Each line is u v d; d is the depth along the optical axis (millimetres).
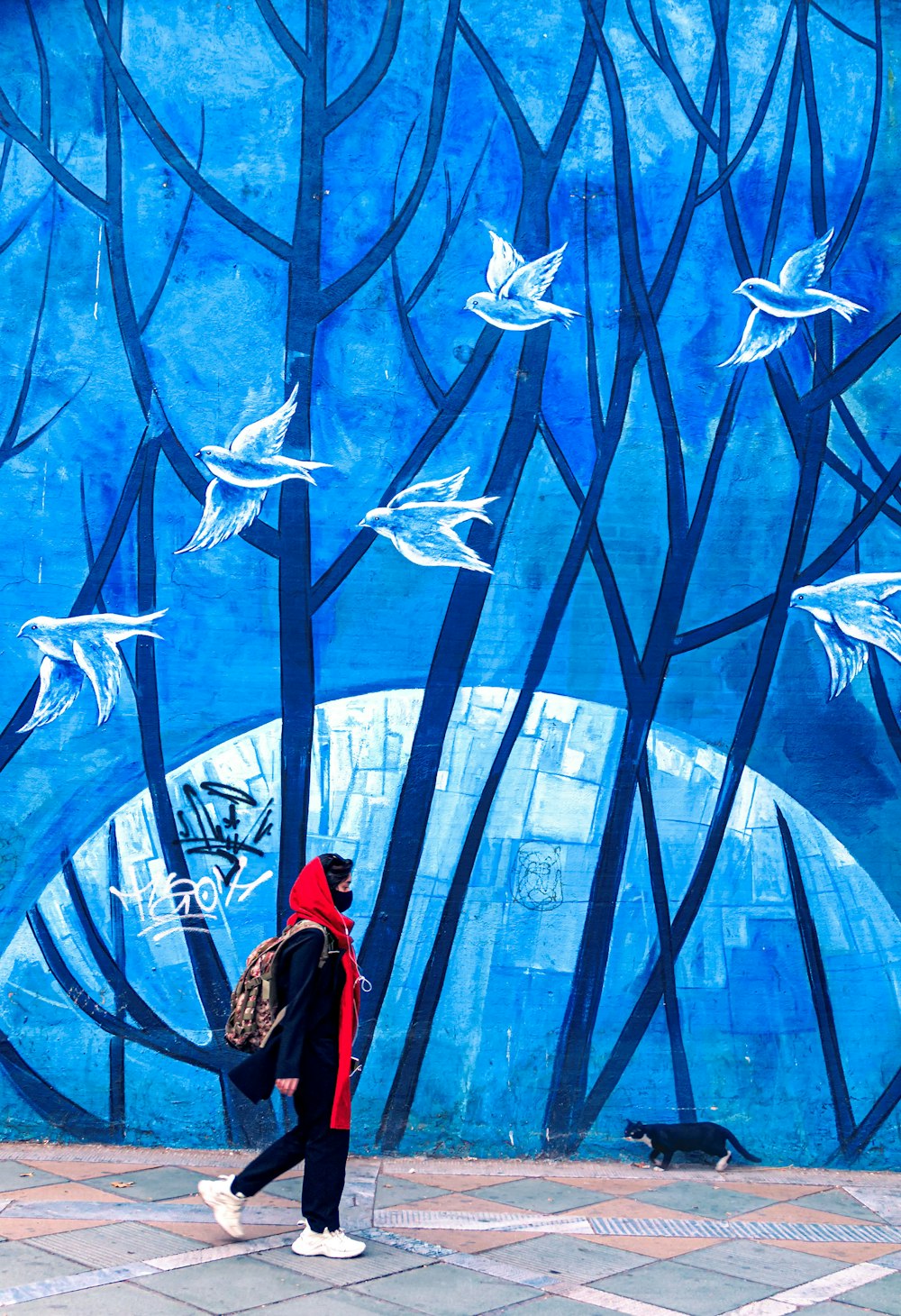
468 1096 6121
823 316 6621
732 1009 6219
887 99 6695
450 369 6504
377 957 6164
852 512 6527
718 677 6398
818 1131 6168
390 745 6289
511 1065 6145
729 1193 5691
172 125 6555
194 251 6508
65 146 6527
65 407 6422
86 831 6215
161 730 6270
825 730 6402
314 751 6273
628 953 6227
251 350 6473
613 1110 6141
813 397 6578
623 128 6648
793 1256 4828
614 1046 6172
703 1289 4414
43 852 6195
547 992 6188
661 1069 6168
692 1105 6148
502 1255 4727
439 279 6539
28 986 6141
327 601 6359
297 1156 4715
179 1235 4797
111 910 6184
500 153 6605
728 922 6266
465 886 6223
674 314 6570
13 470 6387
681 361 6551
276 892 6195
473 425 6473
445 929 6195
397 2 6648
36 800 6223
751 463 6516
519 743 6316
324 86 6598
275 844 6223
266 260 6512
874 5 6719
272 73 6598
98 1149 5996
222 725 6281
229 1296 4152
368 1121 6090
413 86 6621
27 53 6562
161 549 6375
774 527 6492
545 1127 6121
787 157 6676
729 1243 4965
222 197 6535
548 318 6547
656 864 6281
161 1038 6125
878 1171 6141
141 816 6227
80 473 6398
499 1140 6105
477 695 6332
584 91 6652
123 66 6570
